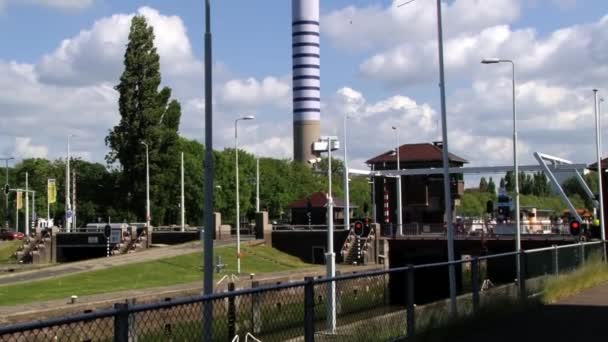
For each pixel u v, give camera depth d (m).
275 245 73.56
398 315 13.13
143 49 98.38
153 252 61.75
